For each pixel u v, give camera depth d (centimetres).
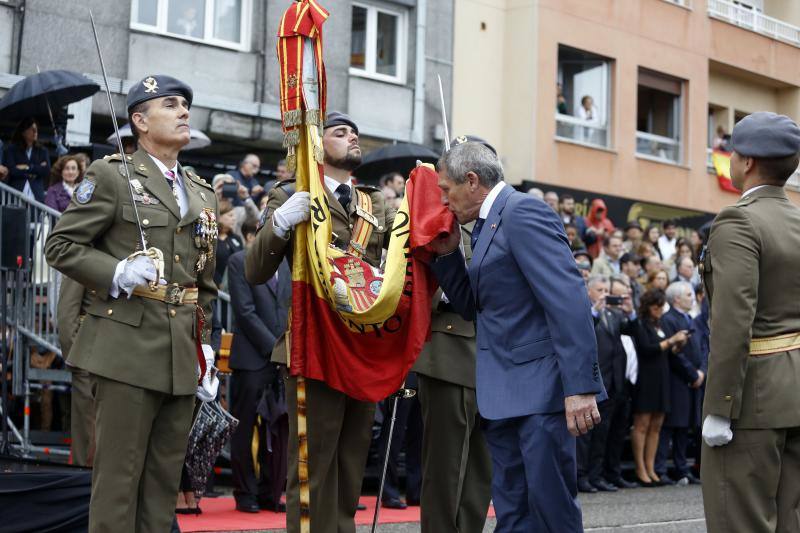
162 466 542
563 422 480
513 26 1938
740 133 509
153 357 530
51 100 1087
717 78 2423
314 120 550
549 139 1945
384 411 880
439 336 632
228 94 1520
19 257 801
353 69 1708
